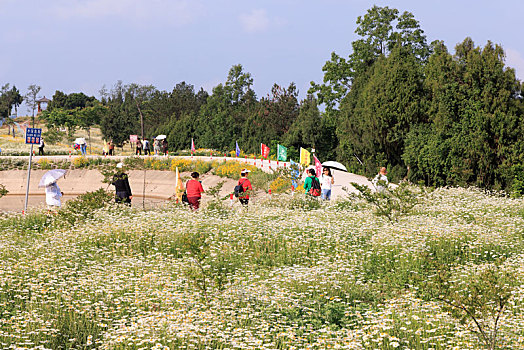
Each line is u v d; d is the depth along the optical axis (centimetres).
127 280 902
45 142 7912
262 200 2158
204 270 921
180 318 688
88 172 4669
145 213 1530
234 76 11194
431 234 1195
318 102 5659
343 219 1445
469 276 911
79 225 1444
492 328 660
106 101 12850
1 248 1144
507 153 2512
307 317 759
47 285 873
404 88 3328
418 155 2953
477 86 2672
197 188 1791
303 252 1141
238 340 632
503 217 1475
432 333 670
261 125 6650
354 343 611
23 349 588
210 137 7569
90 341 649
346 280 932
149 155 5675
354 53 5416
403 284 938
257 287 849
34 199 3756
